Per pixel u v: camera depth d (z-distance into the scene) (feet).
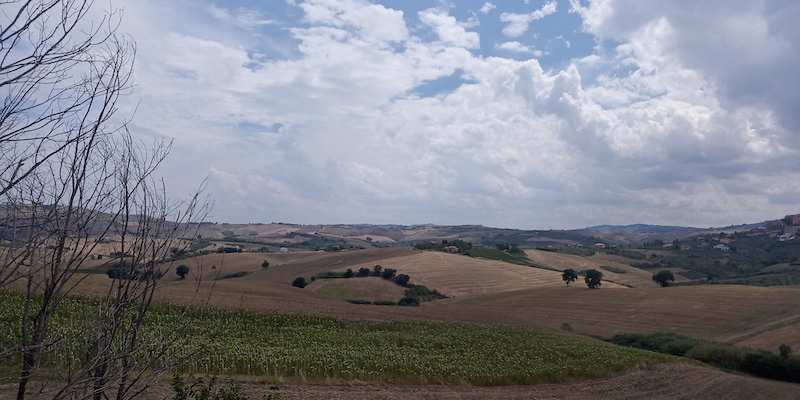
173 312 57.98
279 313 128.16
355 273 332.60
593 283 298.15
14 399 28.71
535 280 343.46
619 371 102.63
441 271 354.33
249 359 65.87
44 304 15.72
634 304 244.63
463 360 93.50
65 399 17.47
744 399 90.84
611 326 211.41
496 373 83.61
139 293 18.44
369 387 66.49
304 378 64.28
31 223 13.92
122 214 17.80
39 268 14.96
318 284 310.24
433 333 134.00
